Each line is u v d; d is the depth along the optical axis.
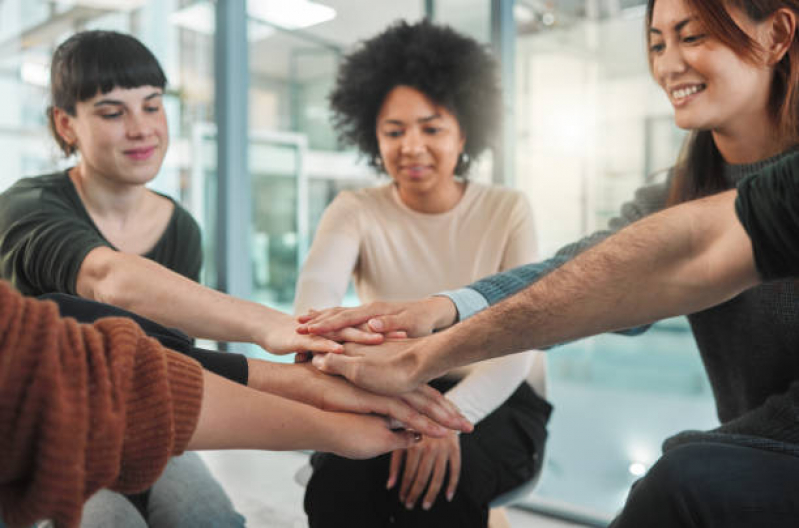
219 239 2.99
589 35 3.21
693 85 0.85
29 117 2.82
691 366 3.87
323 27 4.43
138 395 0.53
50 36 2.87
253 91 5.16
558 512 2.00
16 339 0.45
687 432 0.81
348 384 0.89
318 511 1.04
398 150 1.36
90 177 1.22
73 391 0.47
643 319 0.59
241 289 3.01
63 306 0.80
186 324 1.01
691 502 0.62
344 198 1.45
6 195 1.17
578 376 4.09
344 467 1.04
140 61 1.18
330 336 0.94
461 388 1.09
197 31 3.12
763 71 0.82
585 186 3.11
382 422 0.88
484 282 1.08
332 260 1.34
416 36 1.42
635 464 2.68
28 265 1.04
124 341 0.53
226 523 0.99
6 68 2.78
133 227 1.28
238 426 0.67
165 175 3.14
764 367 0.84
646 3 0.93
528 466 1.10
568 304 0.60
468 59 1.41
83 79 1.14
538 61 2.89
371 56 1.44
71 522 0.47
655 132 3.26
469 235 1.39
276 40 4.69
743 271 0.53
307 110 5.43
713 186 0.93
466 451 1.06
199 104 3.13
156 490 1.02
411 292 1.39
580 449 2.87
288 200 5.46
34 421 0.45
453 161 1.39
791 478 0.62
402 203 1.44
